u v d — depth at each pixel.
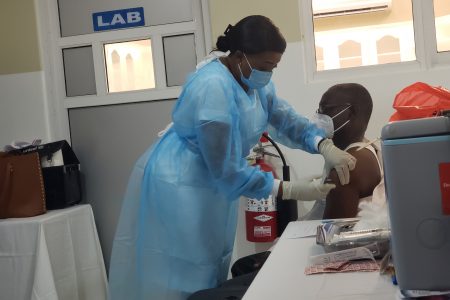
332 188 1.58
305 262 1.06
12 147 2.48
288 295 0.85
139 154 2.68
